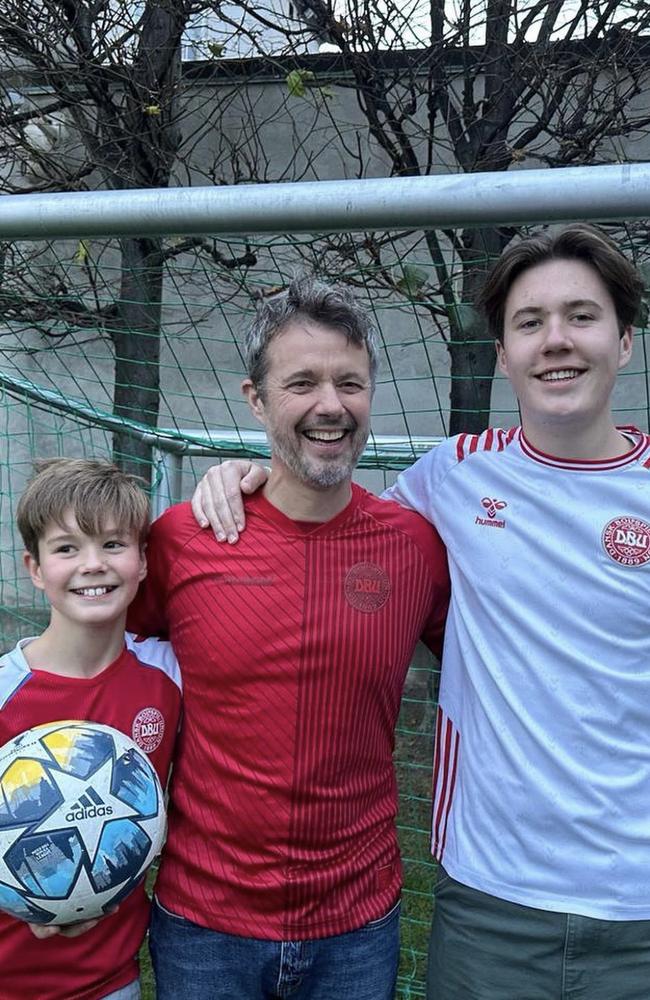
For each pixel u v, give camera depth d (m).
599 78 3.84
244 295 3.61
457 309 3.21
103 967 1.62
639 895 1.51
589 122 3.83
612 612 1.57
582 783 1.52
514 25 3.61
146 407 3.88
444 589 1.79
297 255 3.33
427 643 1.89
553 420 1.62
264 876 1.60
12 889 1.50
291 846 1.61
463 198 1.66
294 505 1.70
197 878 1.65
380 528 1.73
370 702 1.67
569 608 1.58
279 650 1.63
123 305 3.77
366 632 1.66
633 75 3.53
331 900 1.63
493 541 1.67
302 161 4.36
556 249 1.64
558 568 1.61
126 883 1.56
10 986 1.60
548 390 1.61
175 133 4.05
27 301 3.69
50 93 3.80
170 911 1.67
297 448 1.63
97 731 1.61
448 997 1.62
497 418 4.11
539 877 1.54
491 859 1.58
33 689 1.65
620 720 1.54
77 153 4.26
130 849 1.55
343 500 1.72
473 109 3.70
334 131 4.29
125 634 1.82
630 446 1.68
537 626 1.59
